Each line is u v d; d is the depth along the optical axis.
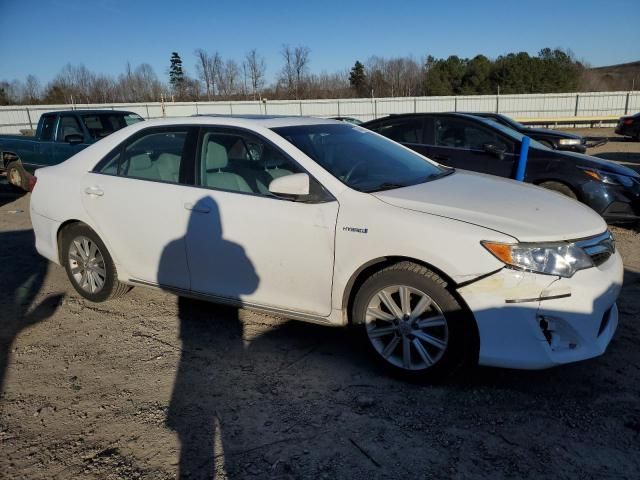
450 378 3.15
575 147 10.13
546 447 2.53
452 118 7.07
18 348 3.74
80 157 4.40
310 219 3.19
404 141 7.36
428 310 2.99
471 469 2.40
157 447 2.62
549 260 2.74
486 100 32.69
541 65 47.00
